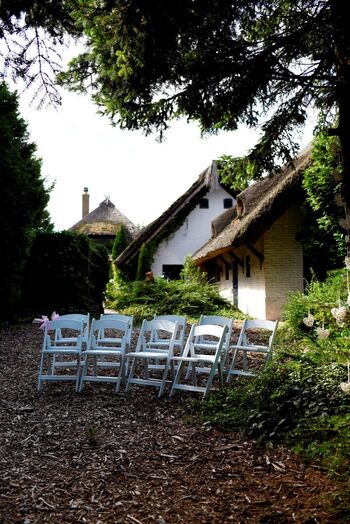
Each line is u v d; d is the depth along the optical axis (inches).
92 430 165.8
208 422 177.9
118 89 194.4
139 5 159.3
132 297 663.8
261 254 556.7
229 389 215.5
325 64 190.1
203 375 263.1
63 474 138.6
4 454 152.3
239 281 695.7
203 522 113.7
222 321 268.2
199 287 659.4
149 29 169.0
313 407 163.3
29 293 504.1
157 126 208.4
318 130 231.0
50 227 837.8
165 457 150.5
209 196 936.9
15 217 431.8
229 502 122.8
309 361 195.3
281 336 304.7
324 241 513.7
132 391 228.7
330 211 428.5
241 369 263.1
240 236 504.7
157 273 916.0
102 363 253.0
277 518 114.2
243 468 141.7
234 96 199.6
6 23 165.5
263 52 186.1
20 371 265.1
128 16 163.5
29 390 229.0
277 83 205.5
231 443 160.1
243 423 172.1
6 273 431.8
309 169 433.7
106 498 125.3
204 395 208.4
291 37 185.0
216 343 279.6
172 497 125.8
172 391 218.7
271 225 528.4
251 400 185.0
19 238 437.7
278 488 128.8
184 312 601.3
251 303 617.6
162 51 177.2
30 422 182.9
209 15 171.9
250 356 295.6
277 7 187.8
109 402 209.3
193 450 155.4
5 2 158.4
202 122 209.9
